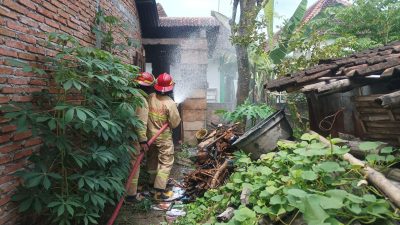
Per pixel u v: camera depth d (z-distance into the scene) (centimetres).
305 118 570
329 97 341
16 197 271
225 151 541
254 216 220
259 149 390
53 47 344
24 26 297
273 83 371
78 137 350
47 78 336
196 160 623
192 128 855
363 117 277
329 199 180
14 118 269
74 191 325
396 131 249
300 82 308
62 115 310
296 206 191
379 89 273
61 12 373
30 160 288
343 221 186
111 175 339
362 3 819
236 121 698
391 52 317
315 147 254
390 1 803
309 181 229
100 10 496
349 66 297
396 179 211
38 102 316
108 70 341
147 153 520
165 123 487
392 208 185
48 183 265
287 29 797
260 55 779
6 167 276
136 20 786
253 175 308
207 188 450
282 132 399
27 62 303
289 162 277
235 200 303
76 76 308
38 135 279
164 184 470
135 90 370
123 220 388
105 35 508
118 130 340
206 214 338
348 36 764
